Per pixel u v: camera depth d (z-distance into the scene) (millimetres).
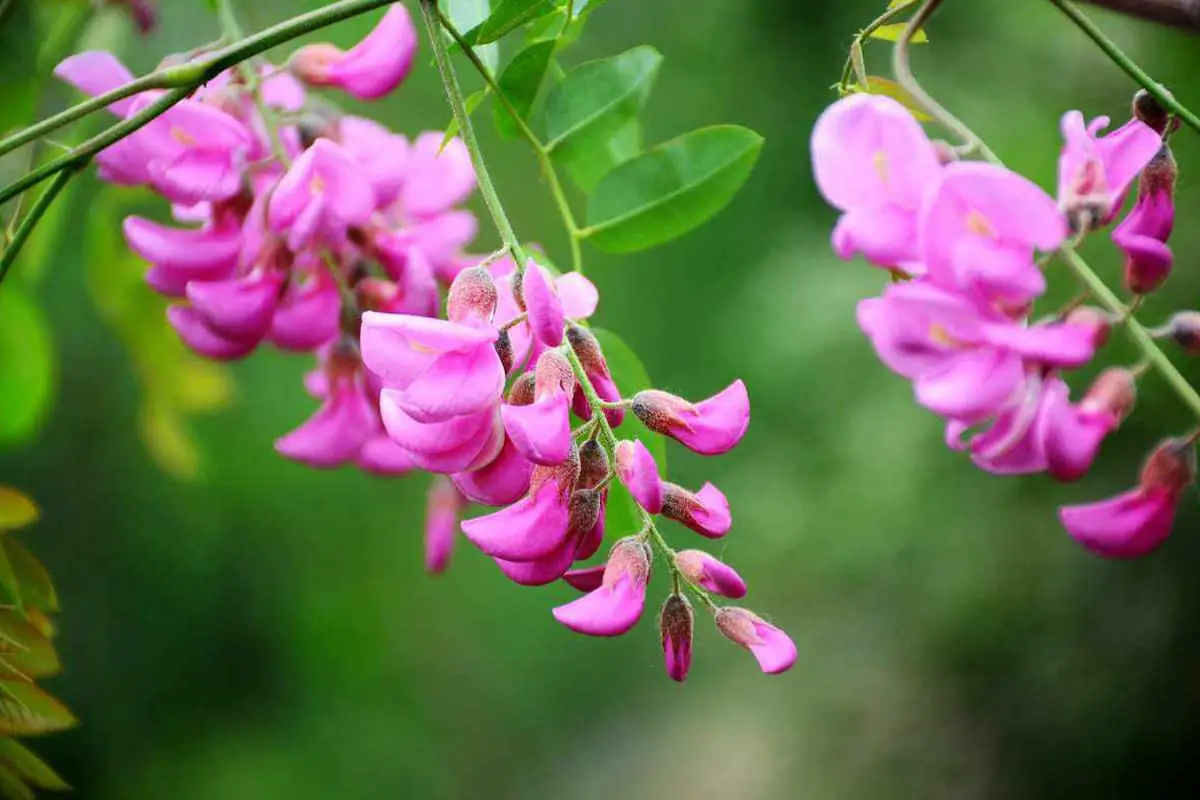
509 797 3010
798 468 2492
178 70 633
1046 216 620
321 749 2918
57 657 674
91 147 642
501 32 674
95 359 2533
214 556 2842
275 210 691
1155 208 656
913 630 2328
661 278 3039
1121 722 2090
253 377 2756
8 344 823
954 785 2285
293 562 2945
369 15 777
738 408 626
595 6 705
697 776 2805
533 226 2562
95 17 788
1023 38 2240
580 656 3207
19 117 777
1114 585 2084
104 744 2734
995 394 629
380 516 3010
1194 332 646
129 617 2777
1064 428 642
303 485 2889
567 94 702
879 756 2402
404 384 611
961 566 2234
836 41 2957
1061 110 2146
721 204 699
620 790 2943
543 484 620
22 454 2576
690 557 627
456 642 3117
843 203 635
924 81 2342
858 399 2445
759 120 2988
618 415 632
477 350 614
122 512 2717
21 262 812
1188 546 1994
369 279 717
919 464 2287
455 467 619
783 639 625
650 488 614
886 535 2309
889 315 644
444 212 746
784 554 2473
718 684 3082
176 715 2836
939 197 622
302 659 2949
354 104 2105
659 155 698
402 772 2957
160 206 1104
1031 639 2180
